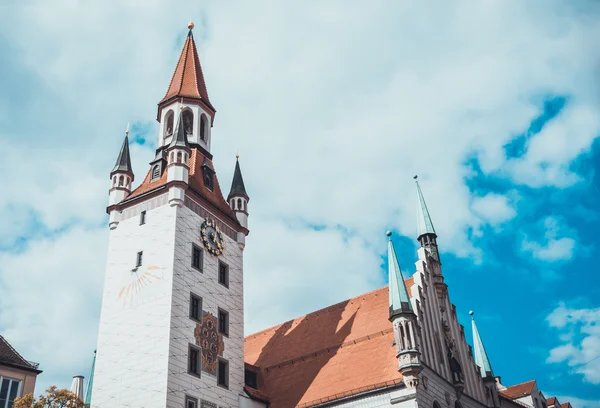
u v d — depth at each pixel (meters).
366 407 44.97
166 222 51.41
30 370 54.38
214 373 49.34
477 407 52.84
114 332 49.03
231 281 55.72
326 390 48.56
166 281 48.56
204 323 50.19
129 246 52.44
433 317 51.16
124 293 50.34
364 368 48.34
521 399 72.38
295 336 59.31
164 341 46.09
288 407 49.81
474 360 56.09
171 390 44.50
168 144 59.00
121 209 54.94
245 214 60.75
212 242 54.69
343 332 55.00
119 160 57.31
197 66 66.94
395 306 45.69
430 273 54.19
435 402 45.19
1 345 54.38
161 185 53.16
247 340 64.50
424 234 56.94
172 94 62.97
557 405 76.75
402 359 43.94
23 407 43.56
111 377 47.28
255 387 54.38
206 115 63.56
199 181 57.41
